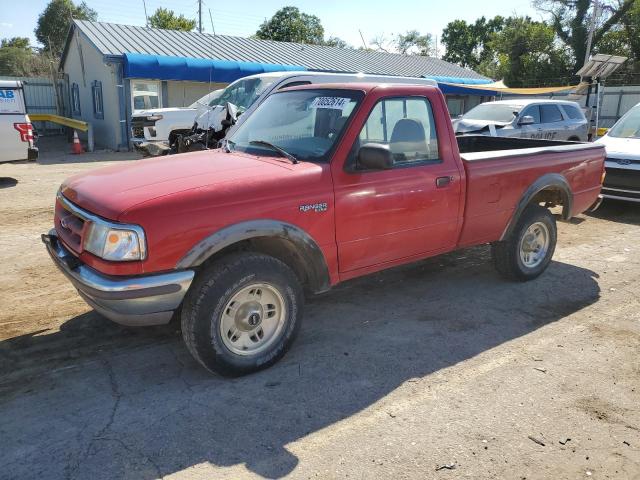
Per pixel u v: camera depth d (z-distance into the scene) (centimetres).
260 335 372
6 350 400
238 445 295
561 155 553
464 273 589
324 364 386
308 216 367
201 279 338
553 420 322
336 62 2462
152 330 436
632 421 322
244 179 351
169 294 322
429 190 437
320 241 378
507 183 500
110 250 314
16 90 1095
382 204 407
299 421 318
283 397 342
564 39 3959
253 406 332
